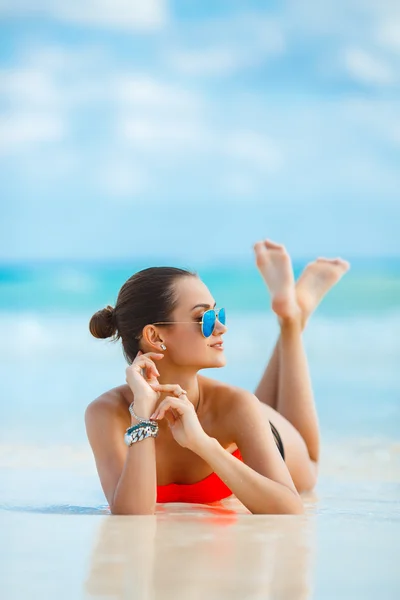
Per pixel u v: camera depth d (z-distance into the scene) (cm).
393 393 924
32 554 276
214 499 410
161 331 382
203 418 395
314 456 523
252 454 378
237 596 227
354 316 2152
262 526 329
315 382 1052
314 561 269
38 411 783
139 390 360
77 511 376
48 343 1775
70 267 3600
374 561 269
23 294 2844
